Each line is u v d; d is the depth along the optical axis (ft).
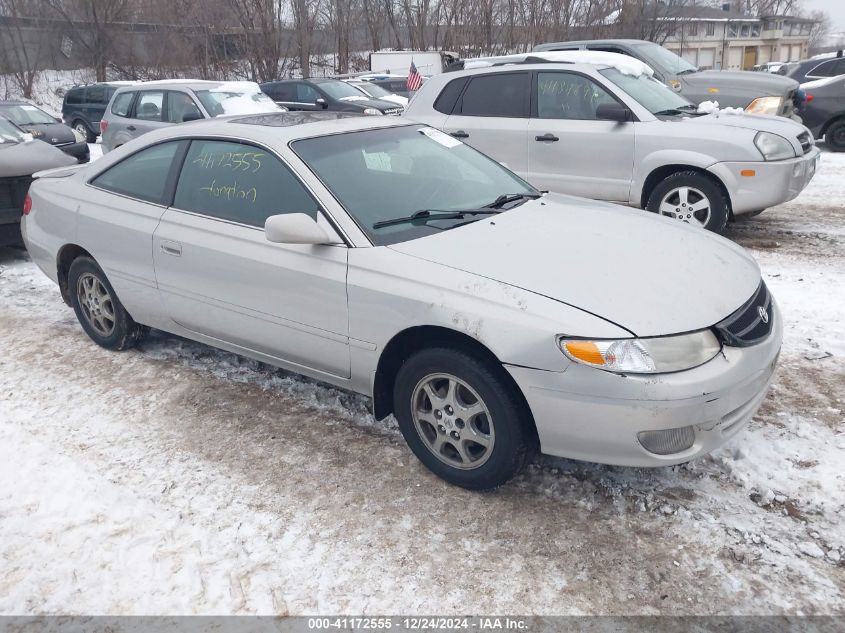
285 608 8.43
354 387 11.57
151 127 36.60
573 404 9.02
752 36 211.41
